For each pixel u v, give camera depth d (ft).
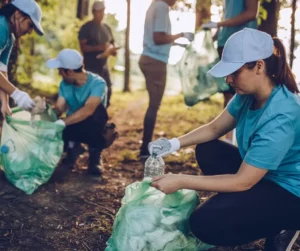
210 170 11.56
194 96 17.92
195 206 10.48
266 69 9.31
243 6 17.30
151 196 10.13
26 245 11.69
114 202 14.35
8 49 13.99
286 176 9.81
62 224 12.81
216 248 11.60
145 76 18.51
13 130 14.49
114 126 16.14
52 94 30.22
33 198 14.08
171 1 17.98
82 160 17.85
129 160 18.60
